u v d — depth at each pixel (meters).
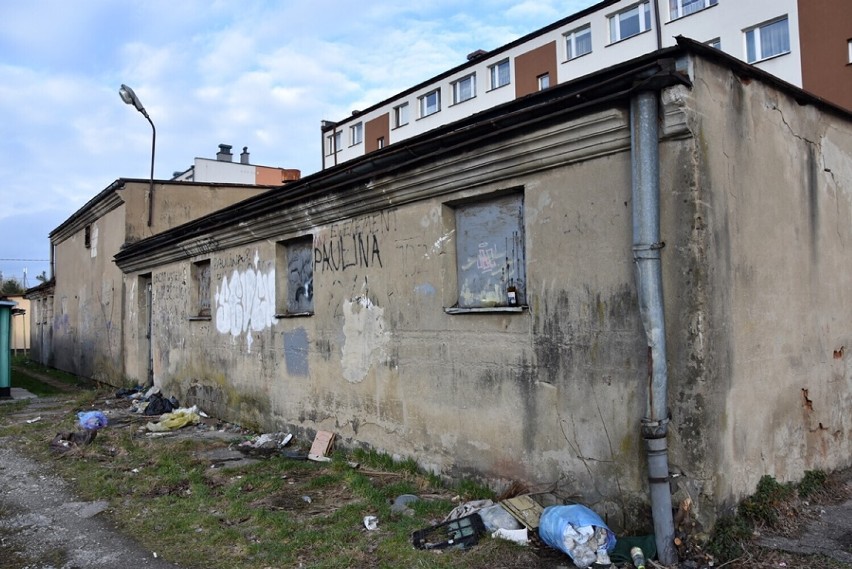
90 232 16.72
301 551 4.26
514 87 32.22
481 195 5.20
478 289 5.38
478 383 5.19
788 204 4.77
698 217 3.76
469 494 5.13
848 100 20.89
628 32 27.28
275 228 7.95
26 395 13.95
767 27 22.98
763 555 3.75
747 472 4.15
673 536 3.75
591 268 4.31
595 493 4.29
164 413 10.23
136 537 4.67
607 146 4.16
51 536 4.74
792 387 4.71
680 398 3.82
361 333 6.58
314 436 7.35
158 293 12.05
